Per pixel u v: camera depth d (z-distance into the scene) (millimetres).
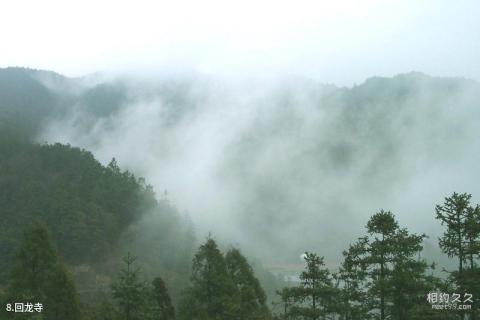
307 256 24453
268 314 28938
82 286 59625
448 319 20125
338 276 24844
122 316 23719
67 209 75500
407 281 20844
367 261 22312
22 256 24031
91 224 75125
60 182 86562
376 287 21219
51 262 24750
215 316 25234
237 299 26266
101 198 85250
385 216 22672
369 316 23094
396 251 21938
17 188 83250
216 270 26500
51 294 24562
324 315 23266
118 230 80812
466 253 20125
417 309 20656
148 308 24734
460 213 20609
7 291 23156
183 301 26078
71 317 25062
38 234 24891
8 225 71688
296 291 23406
